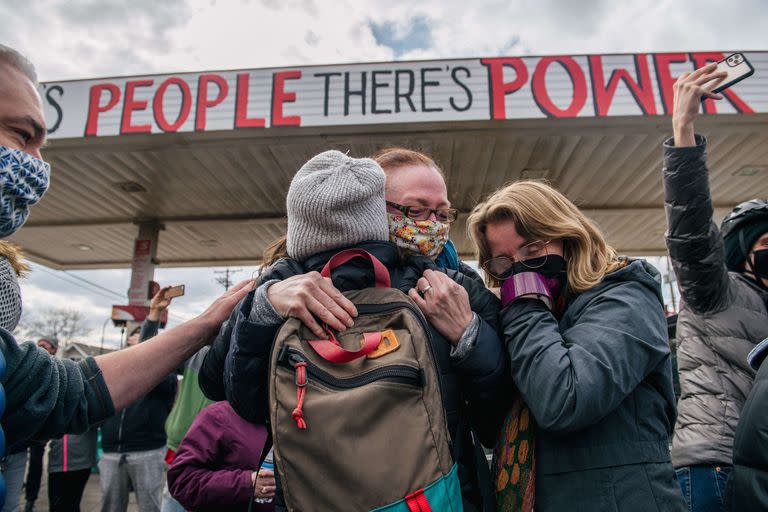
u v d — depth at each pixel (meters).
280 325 1.09
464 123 4.65
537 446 1.22
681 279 1.79
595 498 1.11
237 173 5.84
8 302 1.18
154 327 3.38
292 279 1.11
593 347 1.12
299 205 1.17
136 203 6.80
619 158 5.57
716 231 1.70
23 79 1.08
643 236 8.53
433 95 4.63
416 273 1.28
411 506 0.88
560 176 6.05
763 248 1.92
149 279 7.11
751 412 1.14
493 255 1.44
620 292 1.23
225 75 4.81
